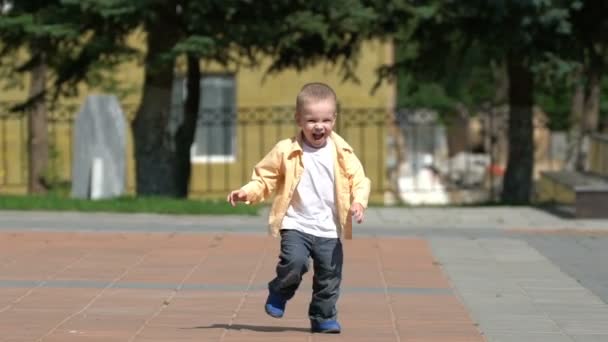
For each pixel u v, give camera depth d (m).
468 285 16.08
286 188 11.84
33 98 31.23
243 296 14.98
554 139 51.94
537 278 16.78
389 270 17.36
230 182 43.09
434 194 47.34
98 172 28.64
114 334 12.38
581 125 41.53
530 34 27.25
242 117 42.69
